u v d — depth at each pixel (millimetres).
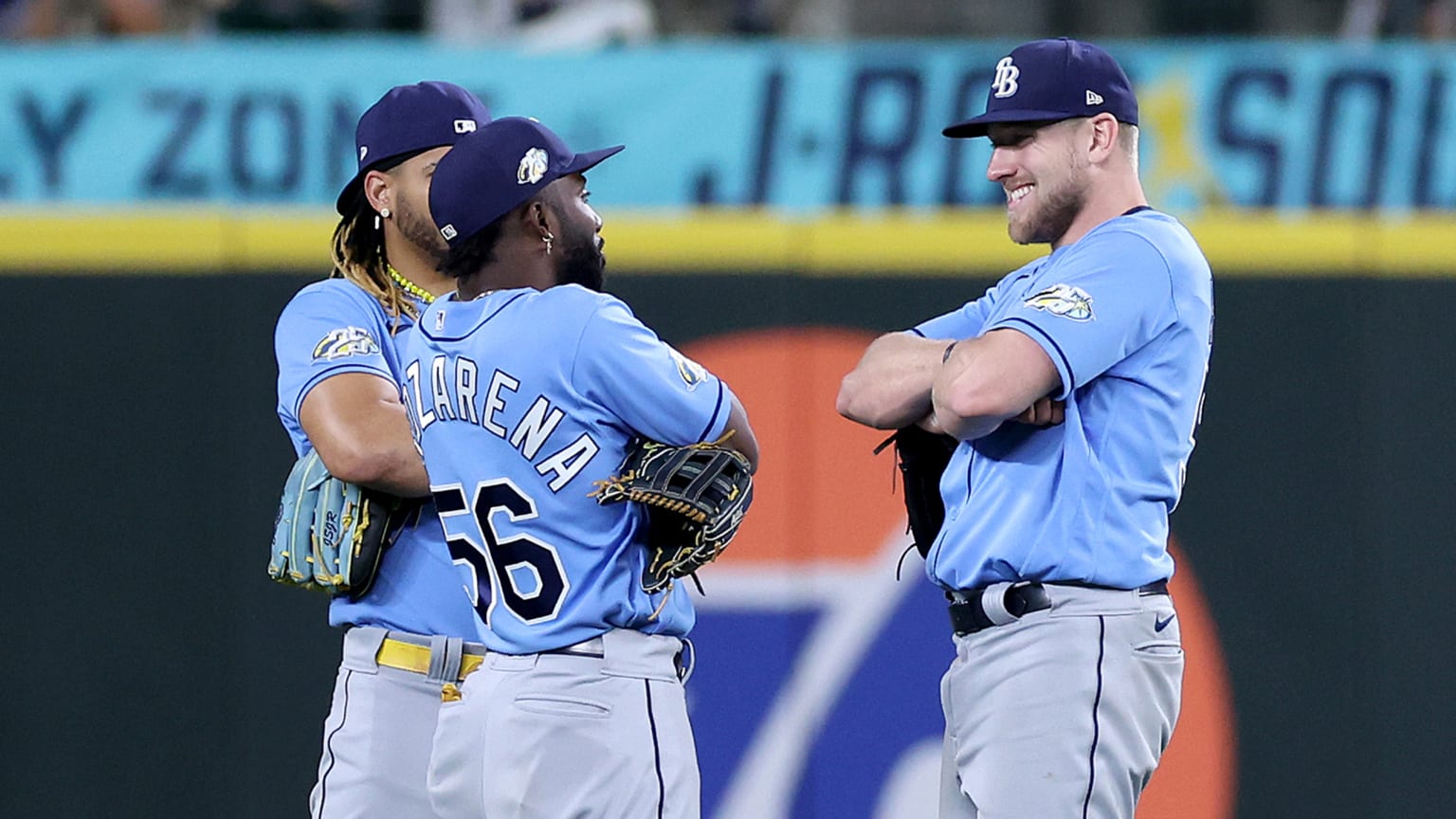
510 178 10742
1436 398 18625
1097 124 11469
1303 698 18562
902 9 23672
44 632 18547
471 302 10930
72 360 18672
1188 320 11164
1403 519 18578
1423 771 18484
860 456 18531
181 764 18516
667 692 10789
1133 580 11016
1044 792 10867
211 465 18688
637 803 10430
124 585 18594
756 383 18594
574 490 10445
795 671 18391
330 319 12570
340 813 12305
